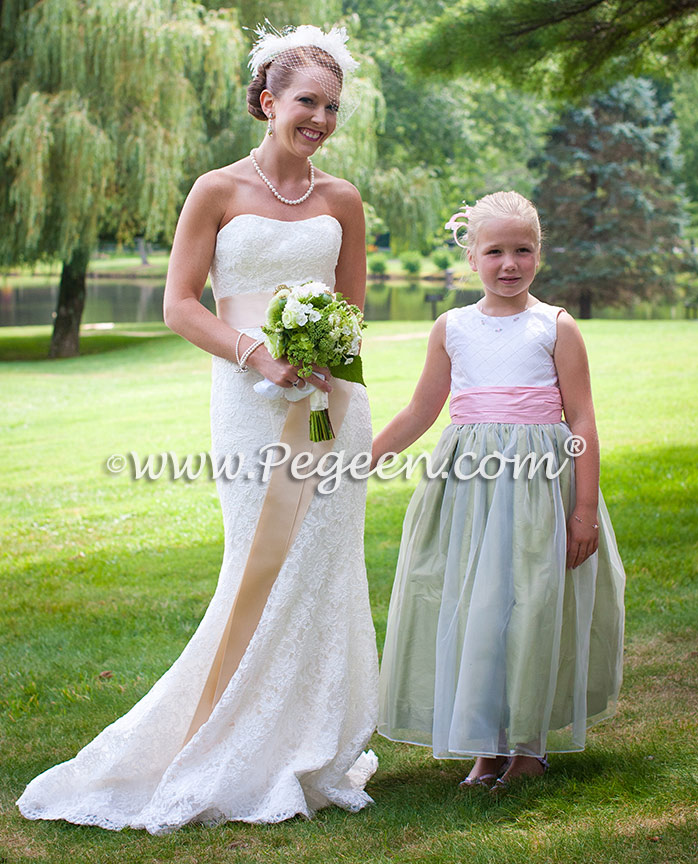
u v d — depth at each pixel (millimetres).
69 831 3008
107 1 18234
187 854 2797
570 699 3225
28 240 18547
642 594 5355
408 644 3293
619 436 11000
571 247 32000
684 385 14508
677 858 2521
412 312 31422
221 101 20188
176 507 8969
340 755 3207
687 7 8336
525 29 8516
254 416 3256
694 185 45438
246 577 3205
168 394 16656
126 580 6543
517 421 3264
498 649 3104
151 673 4555
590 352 18594
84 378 19000
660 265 32156
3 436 13398
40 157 17812
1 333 27500
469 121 34938
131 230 22266
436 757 3152
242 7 21844
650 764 3195
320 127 3262
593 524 3230
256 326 3279
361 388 3402
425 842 2770
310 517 3232
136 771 3168
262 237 3266
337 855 2730
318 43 3303
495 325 3369
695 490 7969
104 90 18812
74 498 9570
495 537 3170
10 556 7457
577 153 31578
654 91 33406
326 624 3246
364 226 3547
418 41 9055
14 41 19391
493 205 3332
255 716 3145
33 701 4230
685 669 4172
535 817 2887
